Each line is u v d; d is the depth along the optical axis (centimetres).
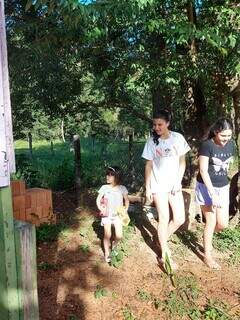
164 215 301
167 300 265
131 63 388
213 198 287
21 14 388
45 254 325
